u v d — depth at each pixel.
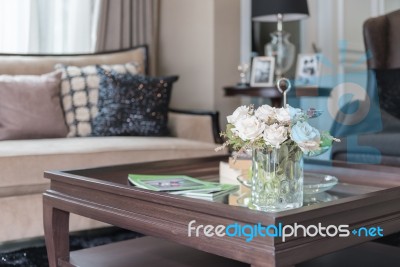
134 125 2.81
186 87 3.72
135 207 1.33
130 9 3.69
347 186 1.57
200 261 1.51
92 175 1.67
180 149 2.50
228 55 3.59
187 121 2.92
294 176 1.30
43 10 3.36
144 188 1.36
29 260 2.04
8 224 2.12
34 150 2.17
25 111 2.65
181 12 3.73
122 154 2.34
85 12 3.51
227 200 1.39
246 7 3.67
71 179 1.52
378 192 1.27
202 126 2.89
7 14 3.23
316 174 1.68
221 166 1.75
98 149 2.29
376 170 1.77
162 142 2.52
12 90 2.67
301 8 3.26
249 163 1.65
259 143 1.27
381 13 4.30
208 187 1.47
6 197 2.12
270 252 1.02
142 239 1.75
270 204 1.29
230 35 3.60
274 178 1.29
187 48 3.69
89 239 2.34
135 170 1.80
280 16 3.32
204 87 3.57
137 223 1.31
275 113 1.27
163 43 3.88
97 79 2.93
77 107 2.85
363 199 1.20
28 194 2.16
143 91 2.89
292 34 4.21
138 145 2.41
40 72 2.95
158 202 1.26
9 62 2.88
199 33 3.60
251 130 1.25
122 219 1.35
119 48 3.63
